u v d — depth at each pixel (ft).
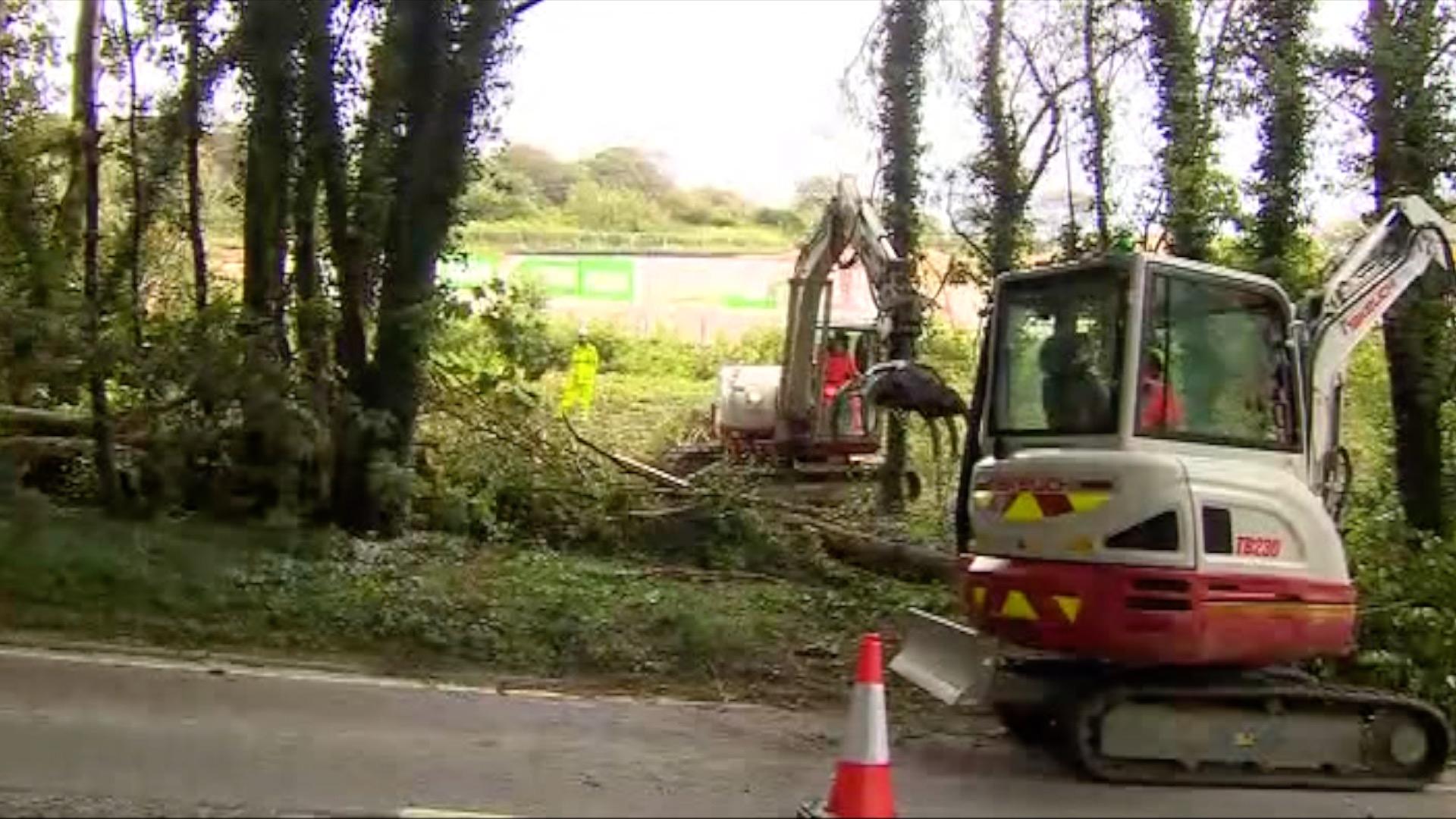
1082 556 25.54
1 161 41.29
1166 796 24.54
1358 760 26.99
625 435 69.36
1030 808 22.97
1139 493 25.25
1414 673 32.24
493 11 39.99
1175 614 24.88
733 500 44.27
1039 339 28.17
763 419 63.26
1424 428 40.88
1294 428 27.53
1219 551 25.50
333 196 40.40
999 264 50.70
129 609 32.86
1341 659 30.99
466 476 43.93
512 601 35.04
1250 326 27.30
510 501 43.88
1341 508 29.40
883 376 47.19
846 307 63.52
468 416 44.96
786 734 27.81
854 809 20.59
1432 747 27.37
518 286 50.85
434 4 39.78
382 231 40.34
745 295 133.69
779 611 37.17
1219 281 26.96
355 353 40.70
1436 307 39.09
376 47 40.37
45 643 31.01
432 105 39.99
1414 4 40.50
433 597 34.60
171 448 40.27
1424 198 40.09
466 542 41.50
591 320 115.55
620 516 43.86
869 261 53.36
